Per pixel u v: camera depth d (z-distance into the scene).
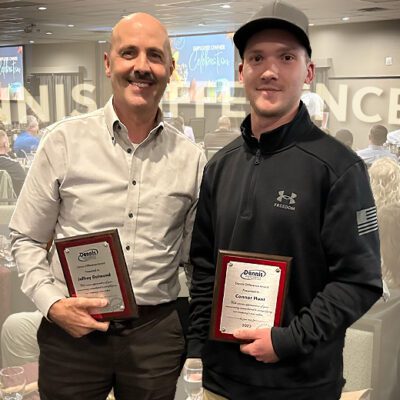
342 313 1.29
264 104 1.35
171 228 1.66
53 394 1.63
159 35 1.59
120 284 1.49
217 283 1.39
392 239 2.62
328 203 1.31
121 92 1.57
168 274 1.66
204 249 1.56
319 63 4.62
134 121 1.60
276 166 1.37
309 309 1.33
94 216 1.59
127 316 1.50
